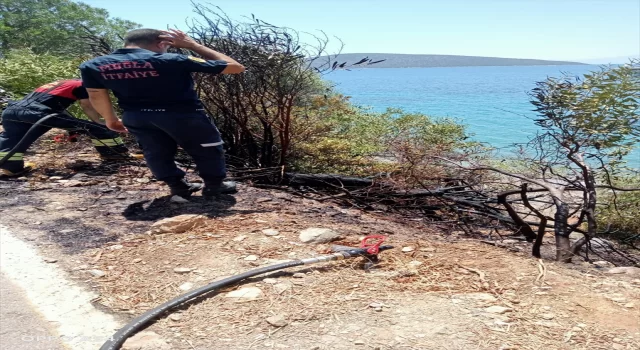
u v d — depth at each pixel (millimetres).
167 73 4418
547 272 3410
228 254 3639
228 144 7359
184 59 4398
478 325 2650
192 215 4352
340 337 2541
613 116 4844
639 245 6270
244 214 4695
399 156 6887
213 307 2854
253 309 2822
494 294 3039
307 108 8383
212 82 6883
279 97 6711
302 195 6133
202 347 2473
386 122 9617
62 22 27469
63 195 5289
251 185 6285
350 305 2869
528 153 6113
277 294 2994
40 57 10492
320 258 3395
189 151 4910
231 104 7102
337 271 3355
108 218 4551
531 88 5355
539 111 5250
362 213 5527
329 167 7797
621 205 6492
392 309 2826
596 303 2943
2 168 5875
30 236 4055
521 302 2932
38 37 26453
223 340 2529
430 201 6359
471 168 5645
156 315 2730
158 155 4887
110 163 6629
